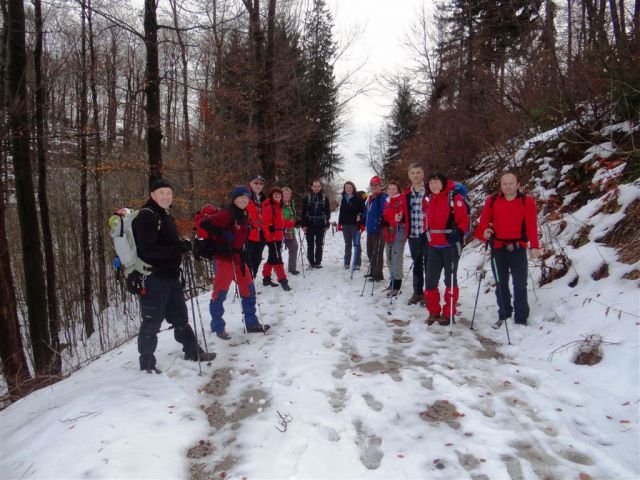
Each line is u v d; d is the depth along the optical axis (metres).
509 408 3.54
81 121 12.66
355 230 9.16
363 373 4.33
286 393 3.93
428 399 3.75
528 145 9.49
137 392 3.91
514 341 4.91
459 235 5.44
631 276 4.76
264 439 3.27
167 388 4.05
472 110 13.21
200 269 11.94
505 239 5.15
